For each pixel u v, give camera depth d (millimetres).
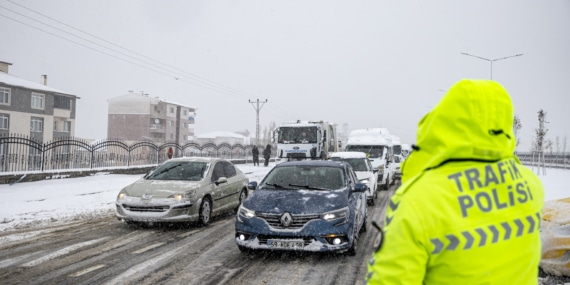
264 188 7523
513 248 1445
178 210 8516
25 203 11555
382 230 1532
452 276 1416
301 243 6254
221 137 105000
